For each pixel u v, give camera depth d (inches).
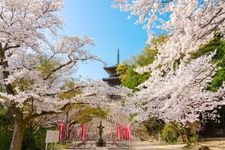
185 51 230.4
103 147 1138.0
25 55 532.4
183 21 202.7
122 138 1289.4
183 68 261.3
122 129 1288.1
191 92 290.5
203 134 1343.5
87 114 1331.2
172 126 1169.4
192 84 269.0
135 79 1326.3
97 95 506.3
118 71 1644.9
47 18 565.0
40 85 497.0
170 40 217.0
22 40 501.4
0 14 500.7
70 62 570.9
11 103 508.4
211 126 1332.4
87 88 507.2
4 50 511.8
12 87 534.0
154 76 283.3
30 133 662.5
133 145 1170.0
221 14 201.9
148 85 303.9
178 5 203.2
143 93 325.4
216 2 200.1
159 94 289.0
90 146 1181.7
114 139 1422.2
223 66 936.3
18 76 470.6
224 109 1152.2
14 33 482.6
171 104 283.3
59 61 596.7
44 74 570.6
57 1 553.0
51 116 944.9
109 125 1501.0
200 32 207.0
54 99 508.1
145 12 210.8
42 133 754.2
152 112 377.7
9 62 532.1
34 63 565.0
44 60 587.2
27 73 475.5
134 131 1478.8
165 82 281.7
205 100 378.0
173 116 348.5
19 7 510.6
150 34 219.9
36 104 506.6
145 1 205.2
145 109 419.2
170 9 205.5
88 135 1536.7
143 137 1483.8
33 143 662.5
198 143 986.1
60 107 526.6
